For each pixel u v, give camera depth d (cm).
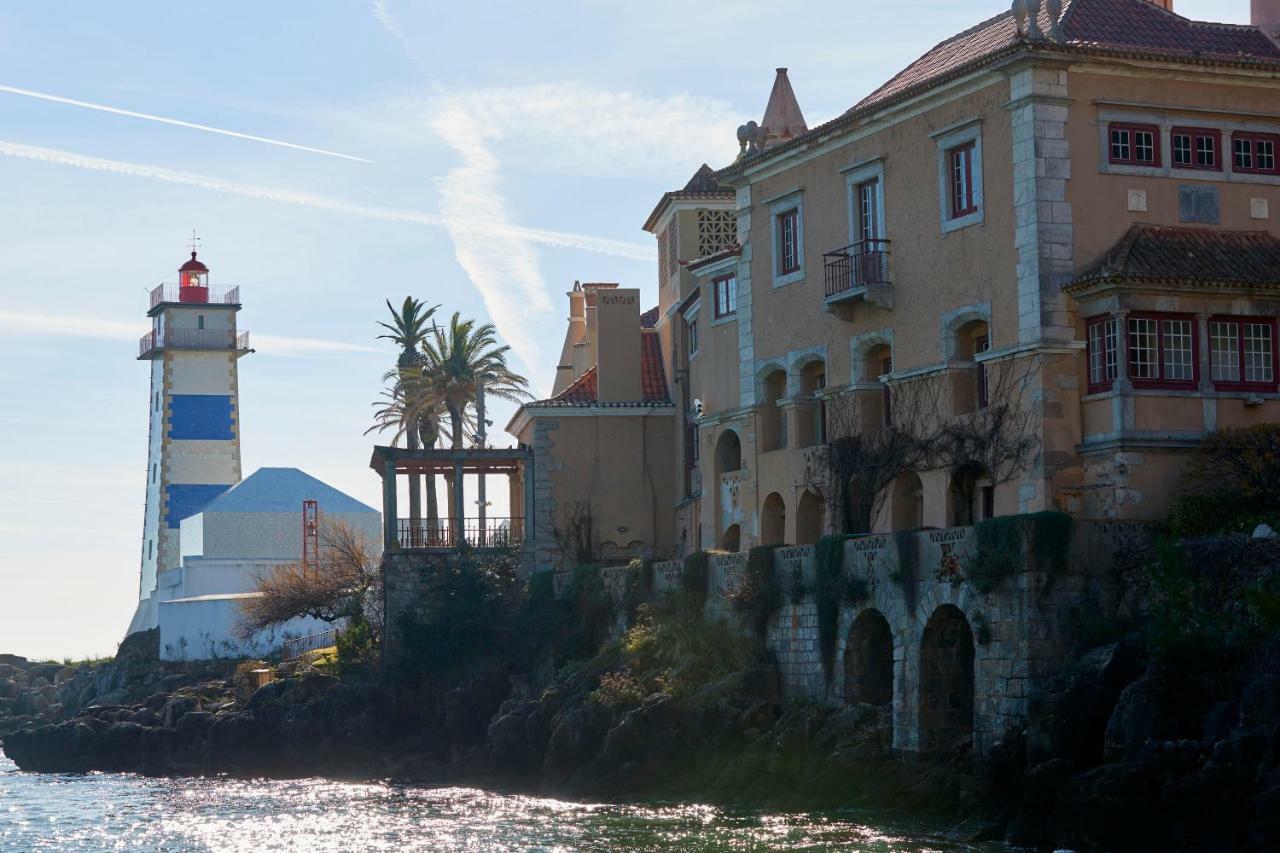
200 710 7381
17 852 4544
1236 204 4897
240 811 5291
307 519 9369
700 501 6381
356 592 7619
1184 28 5112
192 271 11156
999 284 4822
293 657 8112
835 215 5478
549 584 6438
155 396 11275
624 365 7144
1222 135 4906
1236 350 4681
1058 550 4028
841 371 5450
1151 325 4609
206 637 8869
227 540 9494
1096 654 3925
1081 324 4700
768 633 5009
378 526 9681
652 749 4950
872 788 4303
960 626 4391
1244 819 3278
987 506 4944
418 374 8362
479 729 6166
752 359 5884
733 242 6894
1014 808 3809
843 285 5381
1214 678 3653
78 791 6291
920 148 5131
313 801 5484
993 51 4769
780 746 4588
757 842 3903
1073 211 4731
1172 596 3784
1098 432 4622
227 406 11062
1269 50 5150
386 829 4638
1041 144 4716
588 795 4997
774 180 5769
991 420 4816
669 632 5406
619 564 6994
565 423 7038
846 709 4578
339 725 6494
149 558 11106
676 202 6894
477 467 7344
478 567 6706
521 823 4572
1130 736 3594
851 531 5356
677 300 6925
